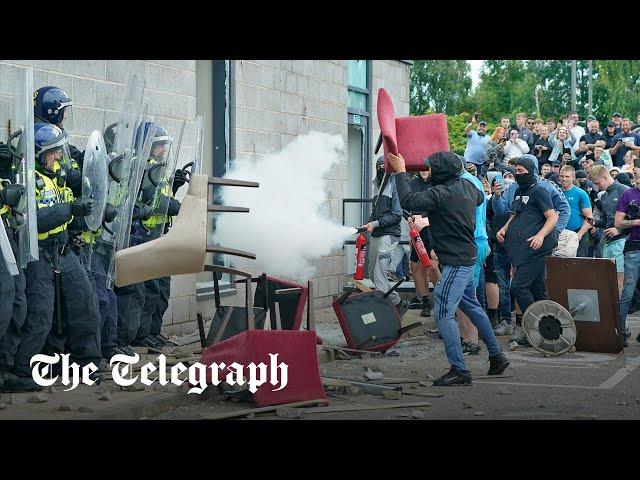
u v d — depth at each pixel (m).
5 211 7.40
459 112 63.50
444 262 9.17
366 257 15.77
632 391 8.93
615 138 20.77
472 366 10.41
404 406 8.04
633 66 55.94
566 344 11.12
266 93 14.07
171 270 8.23
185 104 12.18
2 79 9.32
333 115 16.14
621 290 12.00
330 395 8.51
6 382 7.90
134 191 8.49
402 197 9.15
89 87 10.52
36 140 7.84
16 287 7.69
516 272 11.77
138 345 10.59
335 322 13.69
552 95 65.38
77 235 8.30
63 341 8.37
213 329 8.84
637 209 11.88
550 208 11.59
